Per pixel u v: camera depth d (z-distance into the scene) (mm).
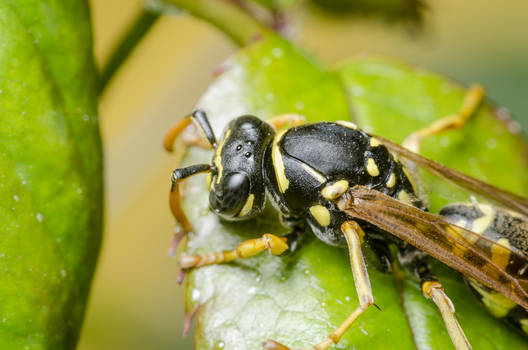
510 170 70
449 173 67
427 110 71
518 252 65
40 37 65
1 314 62
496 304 65
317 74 70
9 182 63
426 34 79
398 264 66
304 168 64
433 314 65
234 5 73
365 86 71
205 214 65
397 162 65
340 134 64
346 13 78
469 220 65
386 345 63
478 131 71
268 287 64
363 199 64
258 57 69
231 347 63
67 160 65
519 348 65
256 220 65
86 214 65
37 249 63
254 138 64
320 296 64
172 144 67
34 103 64
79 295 65
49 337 63
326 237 65
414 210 65
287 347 62
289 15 75
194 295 64
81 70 66
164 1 73
